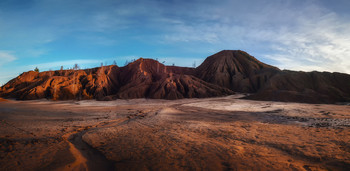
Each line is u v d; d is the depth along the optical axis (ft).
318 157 23.71
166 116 72.95
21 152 26.30
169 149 28.22
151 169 21.11
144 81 210.59
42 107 120.67
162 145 30.55
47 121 61.52
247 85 221.25
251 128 45.01
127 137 37.09
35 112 90.48
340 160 22.39
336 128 42.75
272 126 47.83
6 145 29.68
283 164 21.74
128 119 67.67
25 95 195.72
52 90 196.34
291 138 34.06
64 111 96.53
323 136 35.09
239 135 37.19
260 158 23.75
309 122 53.06
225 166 21.44
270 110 87.86
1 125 51.62
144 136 37.60
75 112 92.22
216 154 25.44
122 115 79.92
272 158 23.76
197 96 178.70
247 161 22.76
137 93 186.80
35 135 39.06
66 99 188.14
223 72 254.06
